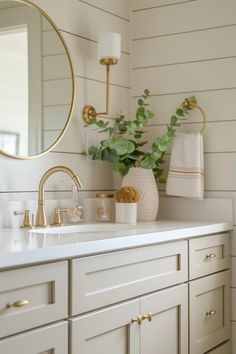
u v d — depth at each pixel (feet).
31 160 7.95
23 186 7.81
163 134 9.74
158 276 7.13
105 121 9.44
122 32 9.91
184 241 7.73
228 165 9.16
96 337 6.03
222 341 8.81
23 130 7.74
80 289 5.78
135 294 6.64
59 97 8.36
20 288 5.08
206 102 9.36
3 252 4.92
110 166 9.57
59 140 8.35
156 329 7.09
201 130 9.36
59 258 5.45
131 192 8.51
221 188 9.23
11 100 7.57
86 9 9.07
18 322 5.04
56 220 8.01
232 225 9.09
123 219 8.50
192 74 9.49
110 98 9.58
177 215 9.61
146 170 9.04
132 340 6.57
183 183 9.15
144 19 9.95
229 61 9.18
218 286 8.68
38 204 7.64
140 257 6.74
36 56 7.97
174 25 9.66
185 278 7.74
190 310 7.87
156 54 9.82
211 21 9.33
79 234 6.81
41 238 6.19
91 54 9.15
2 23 7.45
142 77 9.95
